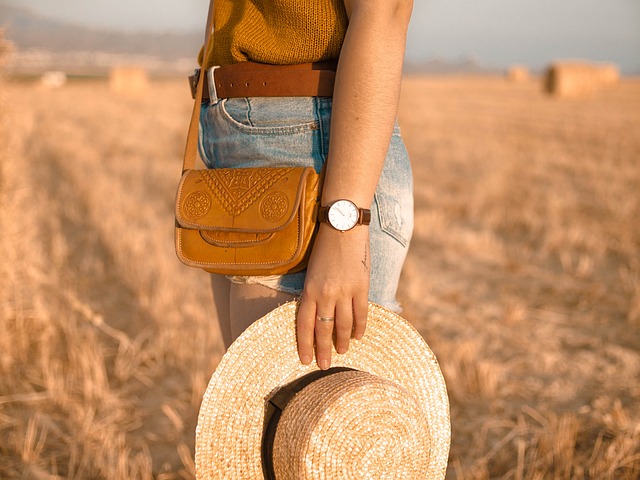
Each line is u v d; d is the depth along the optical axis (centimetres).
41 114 1886
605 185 945
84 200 764
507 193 894
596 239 658
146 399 339
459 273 575
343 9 129
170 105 2527
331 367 134
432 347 394
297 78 132
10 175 398
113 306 464
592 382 367
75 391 338
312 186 125
